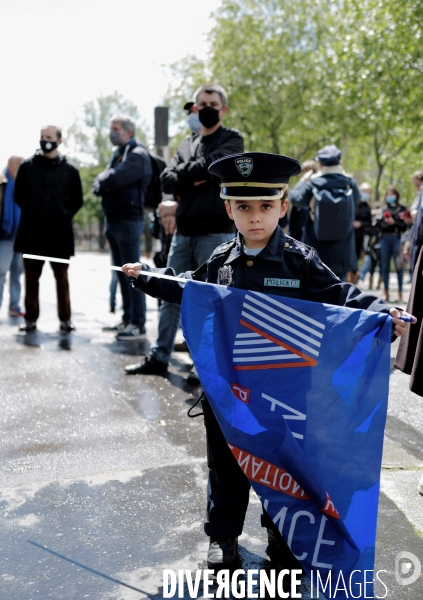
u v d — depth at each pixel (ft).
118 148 20.16
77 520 8.98
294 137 87.10
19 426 12.71
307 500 6.87
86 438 12.09
